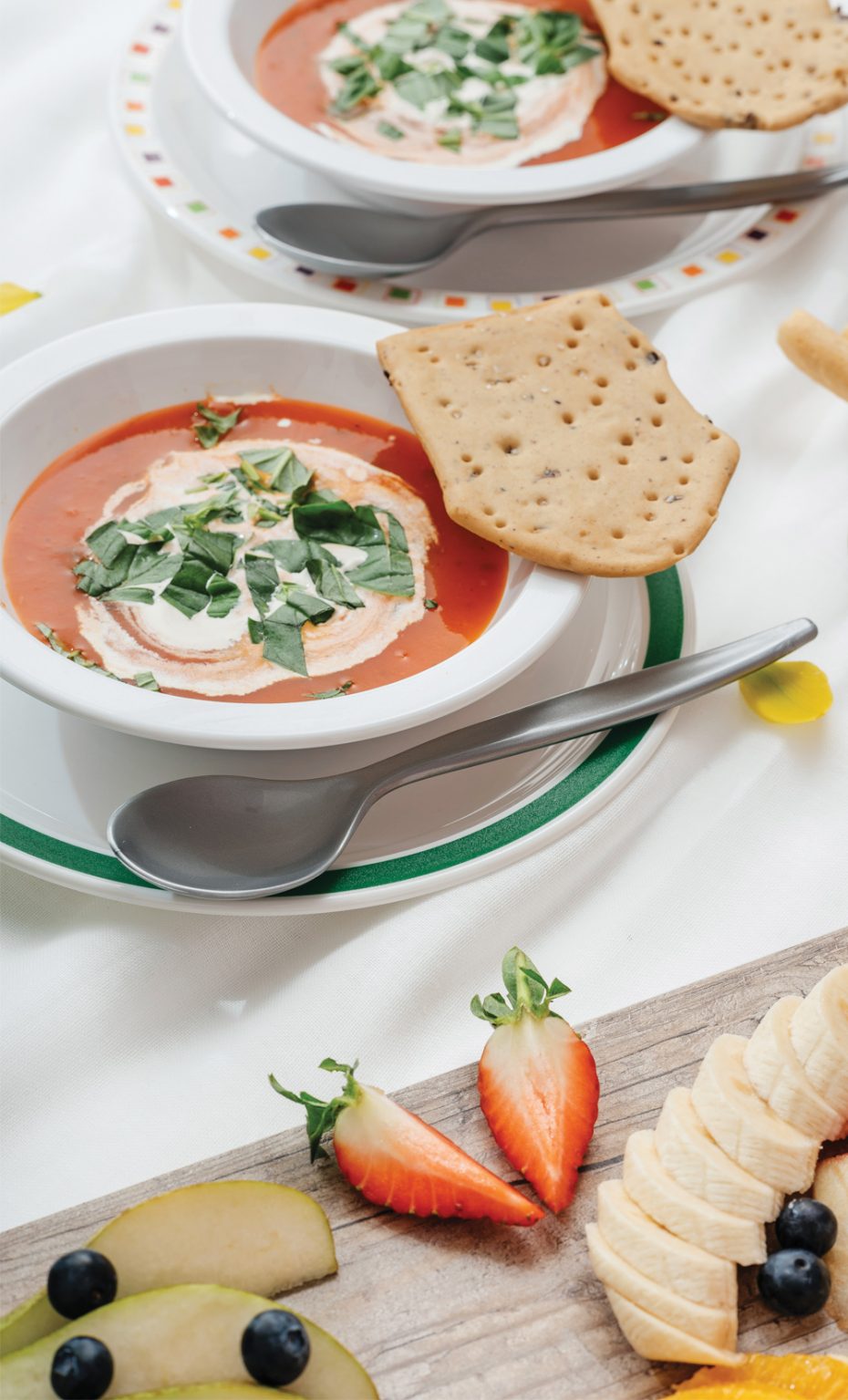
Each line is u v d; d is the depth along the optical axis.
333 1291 0.54
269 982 0.61
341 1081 0.60
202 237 0.80
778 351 0.78
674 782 0.65
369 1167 0.55
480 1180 0.55
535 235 0.82
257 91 0.84
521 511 0.66
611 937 0.62
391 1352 0.53
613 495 0.66
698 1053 0.58
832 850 0.64
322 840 0.61
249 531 0.68
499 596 0.67
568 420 0.69
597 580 0.69
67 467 0.70
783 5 0.86
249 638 0.65
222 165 0.84
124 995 0.61
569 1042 0.57
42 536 0.68
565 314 0.72
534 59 0.87
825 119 0.89
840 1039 0.55
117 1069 0.60
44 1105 0.59
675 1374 0.53
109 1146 0.58
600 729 0.64
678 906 0.63
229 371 0.73
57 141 0.87
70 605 0.66
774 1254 0.54
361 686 0.64
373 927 0.62
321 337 0.72
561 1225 0.55
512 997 0.58
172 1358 0.52
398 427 0.72
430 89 0.85
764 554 0.72
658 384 0.70
